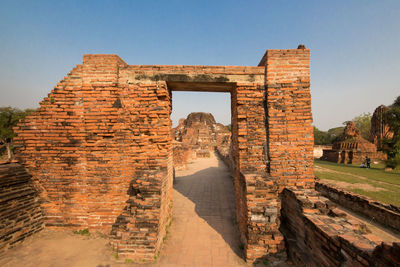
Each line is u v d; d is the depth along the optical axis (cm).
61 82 494
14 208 427
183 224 566
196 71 502
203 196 841
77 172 489
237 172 528
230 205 725
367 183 1009
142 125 496
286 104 481
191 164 1831
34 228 462
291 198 439
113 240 429
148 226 407
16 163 482
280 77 486
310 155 475
